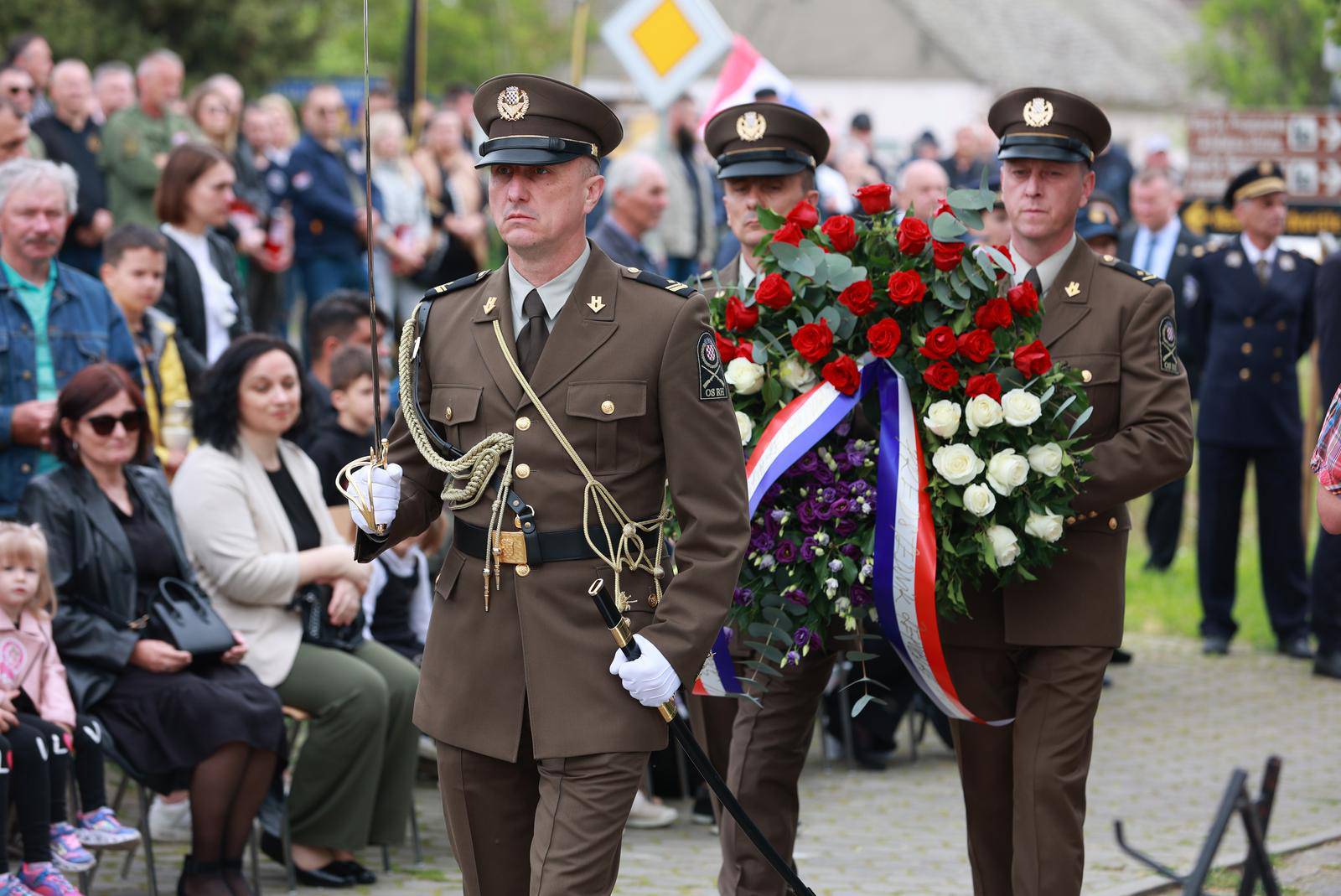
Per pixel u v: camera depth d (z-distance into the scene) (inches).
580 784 302.2
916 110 4559.5
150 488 489.1
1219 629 821.2
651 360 309.1
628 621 305.6
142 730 454.0
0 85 760.3
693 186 928.3
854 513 375.9
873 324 383.6
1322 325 750.5
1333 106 1250.6
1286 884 478.0
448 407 316.2
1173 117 4608.8
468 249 1008.9
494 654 309.7
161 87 791.7
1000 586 376.5
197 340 653.9
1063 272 395.5
